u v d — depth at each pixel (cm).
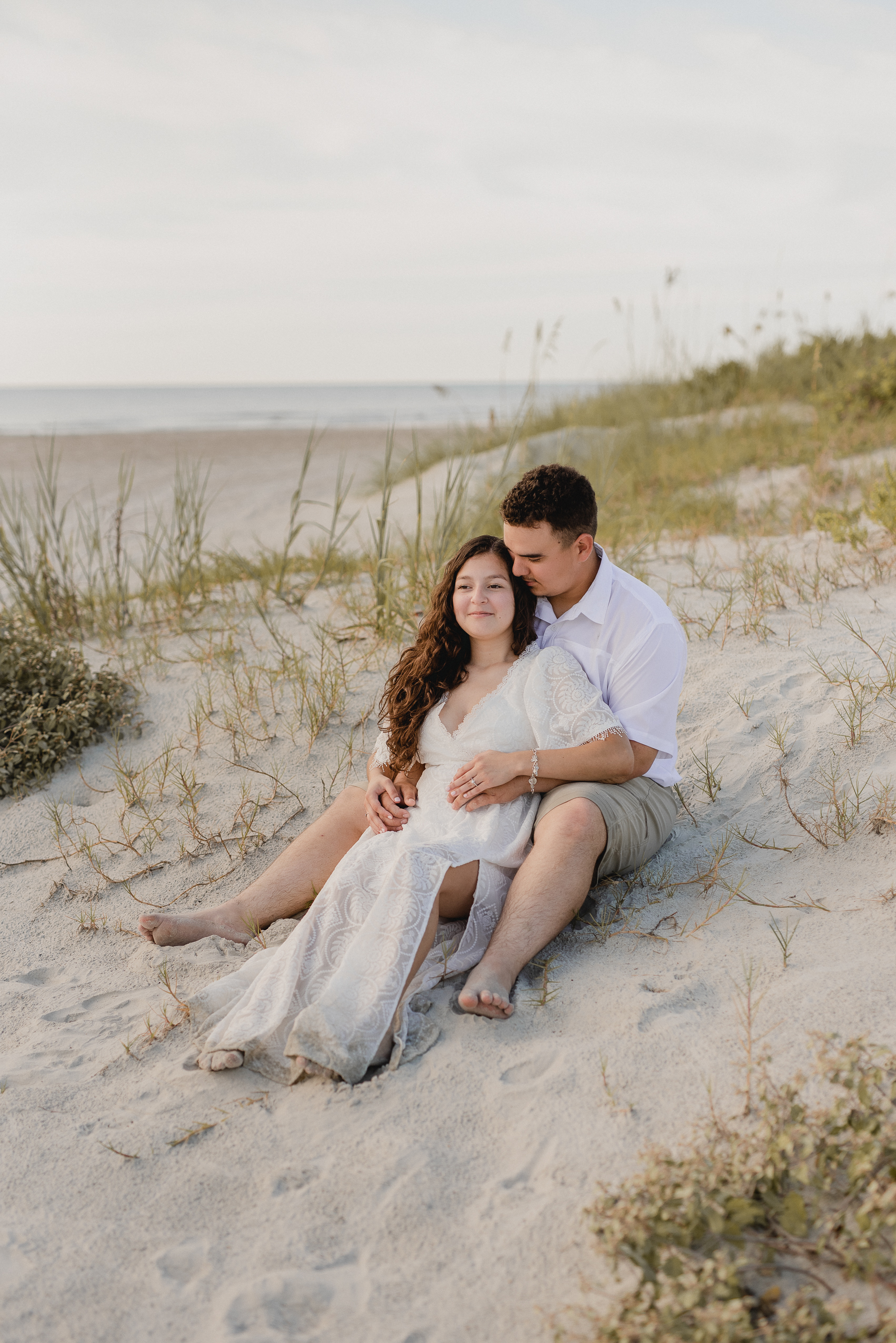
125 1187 222
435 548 565
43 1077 263
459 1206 205
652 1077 229
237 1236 205
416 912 260
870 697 376
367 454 1870
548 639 320
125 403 9512
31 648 500
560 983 273
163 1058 268
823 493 718
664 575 562
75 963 330
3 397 12031
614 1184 200
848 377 993
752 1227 183
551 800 296
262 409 7531
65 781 447
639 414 1209
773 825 331
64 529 980
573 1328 170
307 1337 179
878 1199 170
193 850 386
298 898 325
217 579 662
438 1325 179
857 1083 206
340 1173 217
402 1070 247
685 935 286
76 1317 189
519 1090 233
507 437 1092
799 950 267
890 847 302
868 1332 158
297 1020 246
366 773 415
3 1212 218
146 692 509
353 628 527
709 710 402
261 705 475
